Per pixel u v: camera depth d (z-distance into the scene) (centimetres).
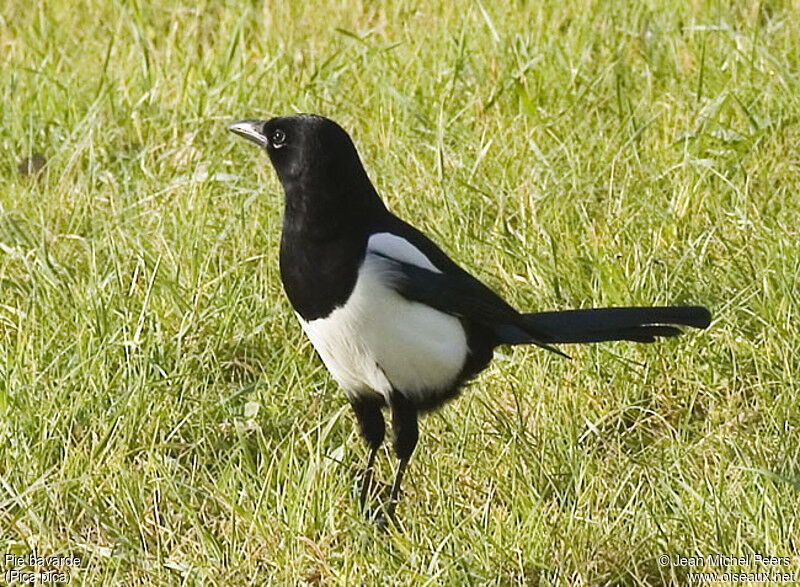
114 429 1018
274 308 1137
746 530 905
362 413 995
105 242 1230
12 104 1464
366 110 1430
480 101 1420
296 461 975
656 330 1034
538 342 998
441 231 1231
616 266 1148
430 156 1355
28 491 948
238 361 1109
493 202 1273
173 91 1480
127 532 952
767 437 1006
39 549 935
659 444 1027
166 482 974
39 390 1044
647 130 1378
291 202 939
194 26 1634
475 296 963
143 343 1091
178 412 1046
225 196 1303
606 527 916
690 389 1073
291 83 1488
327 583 903
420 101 1448
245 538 928
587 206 1268
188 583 896
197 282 1156
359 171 945
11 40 1652
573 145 1341
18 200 1316
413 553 909
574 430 1027
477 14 1582
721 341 1095
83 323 1102
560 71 1468
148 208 1295
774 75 1409
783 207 1237
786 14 1555
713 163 1293
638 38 1525
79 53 1600
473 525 927
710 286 1153
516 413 1049
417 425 984
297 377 1086
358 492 989
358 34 1609
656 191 1270
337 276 930
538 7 1582
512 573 893
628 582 897
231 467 988
